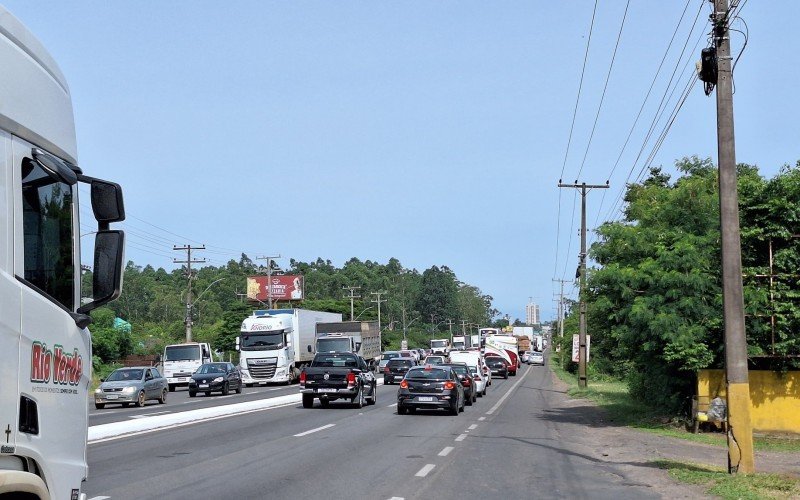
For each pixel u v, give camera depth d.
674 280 21.00
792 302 20.42
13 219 4.23
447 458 15.41
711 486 11.99
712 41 13.04
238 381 44.38
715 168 29.66
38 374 4.40
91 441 17.75
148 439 18.33
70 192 4.98
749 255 20.89
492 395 41.16
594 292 24.59
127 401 32.56
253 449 16.45
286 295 103.50
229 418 24.84
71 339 4.83
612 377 55.44
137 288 135.00
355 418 25.08
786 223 20.56
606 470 14.20
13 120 4.32
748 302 20.11
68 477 4.79
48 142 4.81
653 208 24.14
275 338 49.97
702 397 21.45
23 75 4.51
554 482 12.70
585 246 43.44
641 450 17.42
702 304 21.12
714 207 22.41
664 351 21.30
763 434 20.70
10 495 4.11
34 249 4.47
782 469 14.69
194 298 143.38
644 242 23.00
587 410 30.14
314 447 16.92
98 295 4.93
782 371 20.61
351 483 12.10
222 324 100.38
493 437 19.80
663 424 23.41
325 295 182.00
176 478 12.40
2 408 4.02
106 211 4.98
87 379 5.11
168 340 84.38
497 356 62.97
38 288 4.48
